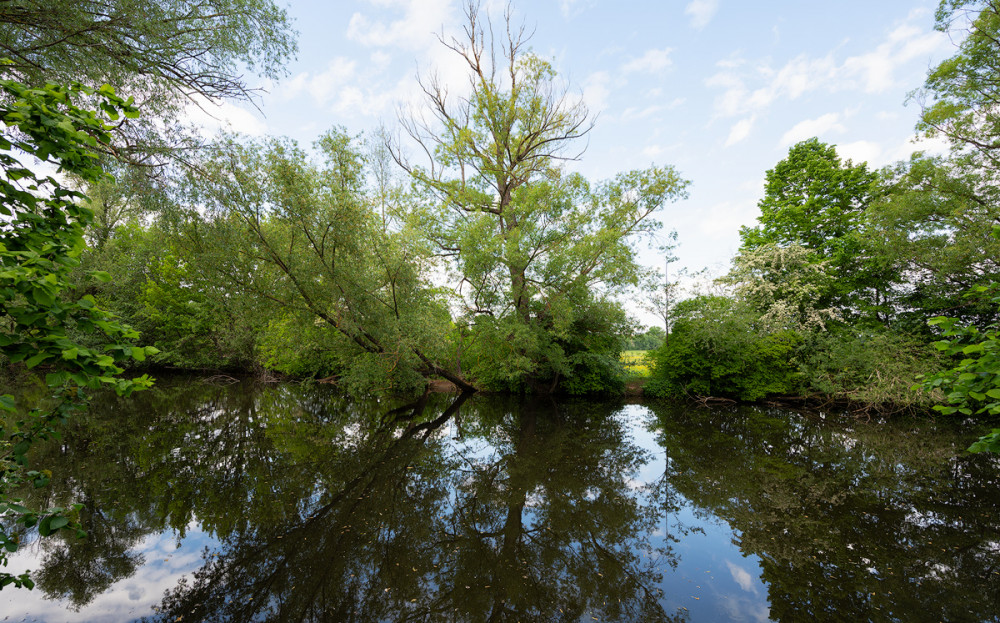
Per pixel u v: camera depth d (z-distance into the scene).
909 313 17.41
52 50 4.68
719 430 11.97
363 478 7.57
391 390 18.62
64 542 5.16
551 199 16.06
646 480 7.68
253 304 11.71
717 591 4.32
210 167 9.23
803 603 4.08
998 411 2.32
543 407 15.89
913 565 4.75
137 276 24.95
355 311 12.55
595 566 4.82
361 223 11.56
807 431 11.86
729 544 5.31
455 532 5.62
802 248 19.11
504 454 9.38
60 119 1.92
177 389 19.62
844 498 6.78
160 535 5.34
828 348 15.55
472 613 3.97
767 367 16.45
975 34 13.23
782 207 21.52
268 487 7.00
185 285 23.34
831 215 20.00
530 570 4.74
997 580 4.44
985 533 5.52
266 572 4.59
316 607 4.00
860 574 4.59
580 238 16.22
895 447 10.10
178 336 24.30
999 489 7.18
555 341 17.17
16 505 1.96
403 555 5.00
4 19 4.34
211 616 3.83
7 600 4.05
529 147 18.48
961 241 13.49
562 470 8.26
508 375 16.08
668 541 5.39
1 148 1.88
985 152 13.99
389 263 12.78
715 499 6.77
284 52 6.84
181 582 4.38
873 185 16.98
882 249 16.05
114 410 13.92
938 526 5.73
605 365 17.78
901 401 13.25
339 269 11.77
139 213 8.82
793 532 5.61
